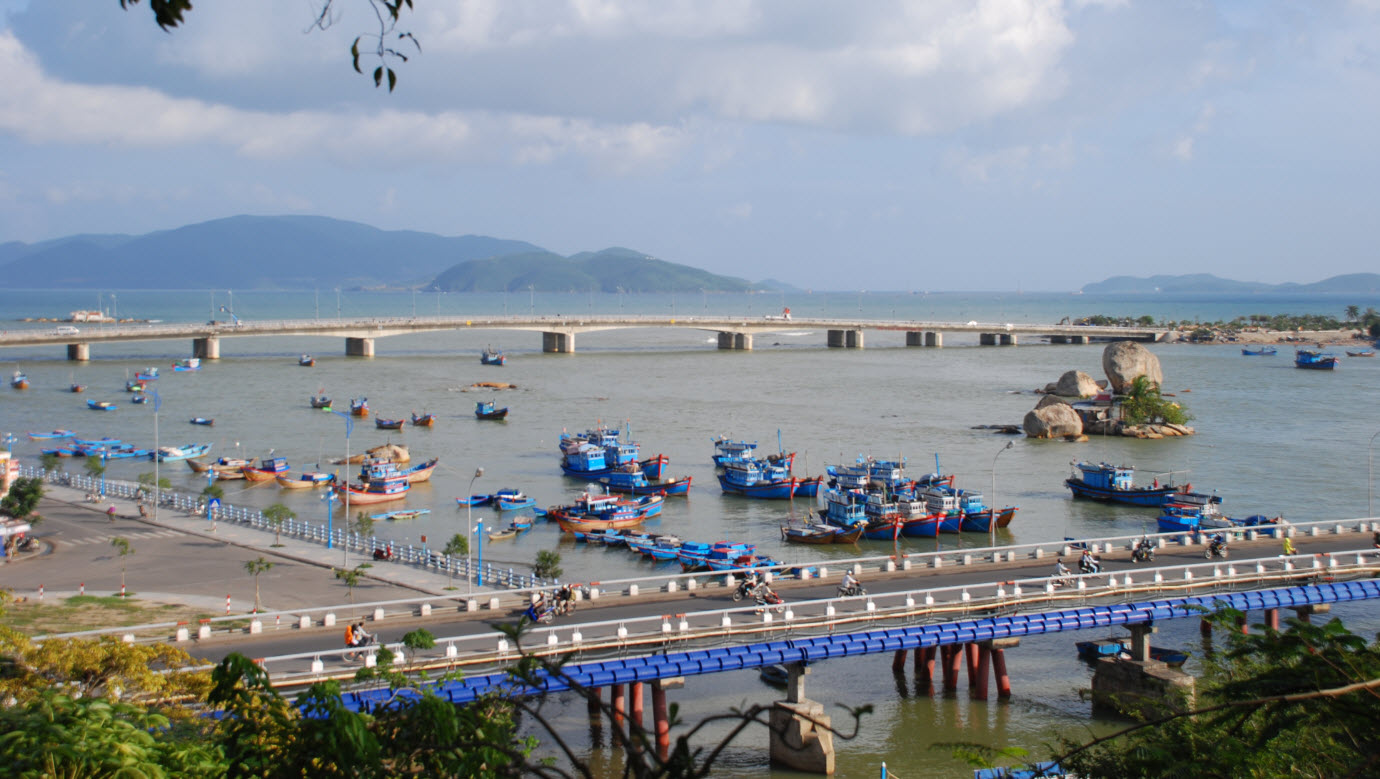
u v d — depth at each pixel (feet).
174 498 411.34
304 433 617.21
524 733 208.13
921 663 241.76
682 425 643.45
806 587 261.65
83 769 77.56
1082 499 456.86
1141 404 634.43
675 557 353.10
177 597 279.08
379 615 234.17
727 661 203.41
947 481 458.09
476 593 256.73
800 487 464.65
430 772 64.03
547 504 446.19
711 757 45.73
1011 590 243.40
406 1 44.06
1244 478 487.61
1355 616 281.74
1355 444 578.25
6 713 80.48
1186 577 255.09
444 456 554.05
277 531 356.38
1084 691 236.02
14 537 327.26
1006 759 197.06
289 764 64.85
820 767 198.29
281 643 219.41
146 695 159.94
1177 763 79.66
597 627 222.69
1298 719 67.56
